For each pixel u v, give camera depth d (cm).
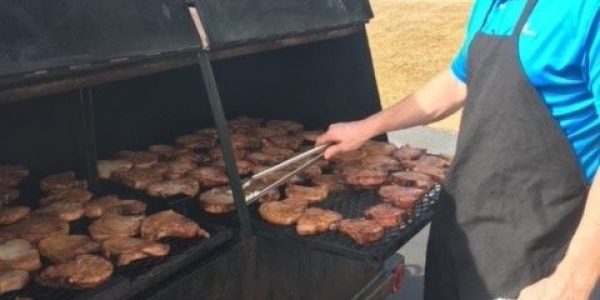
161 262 190
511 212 189
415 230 229
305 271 245
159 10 200
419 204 254
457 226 203
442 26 1129
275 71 353
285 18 253
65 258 195
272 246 223
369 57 307
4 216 222
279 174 276
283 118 360
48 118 272
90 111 277
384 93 841
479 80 189
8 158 264
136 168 281
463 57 222
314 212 230
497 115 184
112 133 301
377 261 201
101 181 274
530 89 174
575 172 177
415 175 272
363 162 292
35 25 168
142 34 193
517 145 181
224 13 224
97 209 234
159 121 324
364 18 302
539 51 168
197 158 298
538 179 181
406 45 1039
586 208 150
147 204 250
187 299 190
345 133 250
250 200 222
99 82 185
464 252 202
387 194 250
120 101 299
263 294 225
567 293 150
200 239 206
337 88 328
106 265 184
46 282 180
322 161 296
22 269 186
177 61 204
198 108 343
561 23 163
